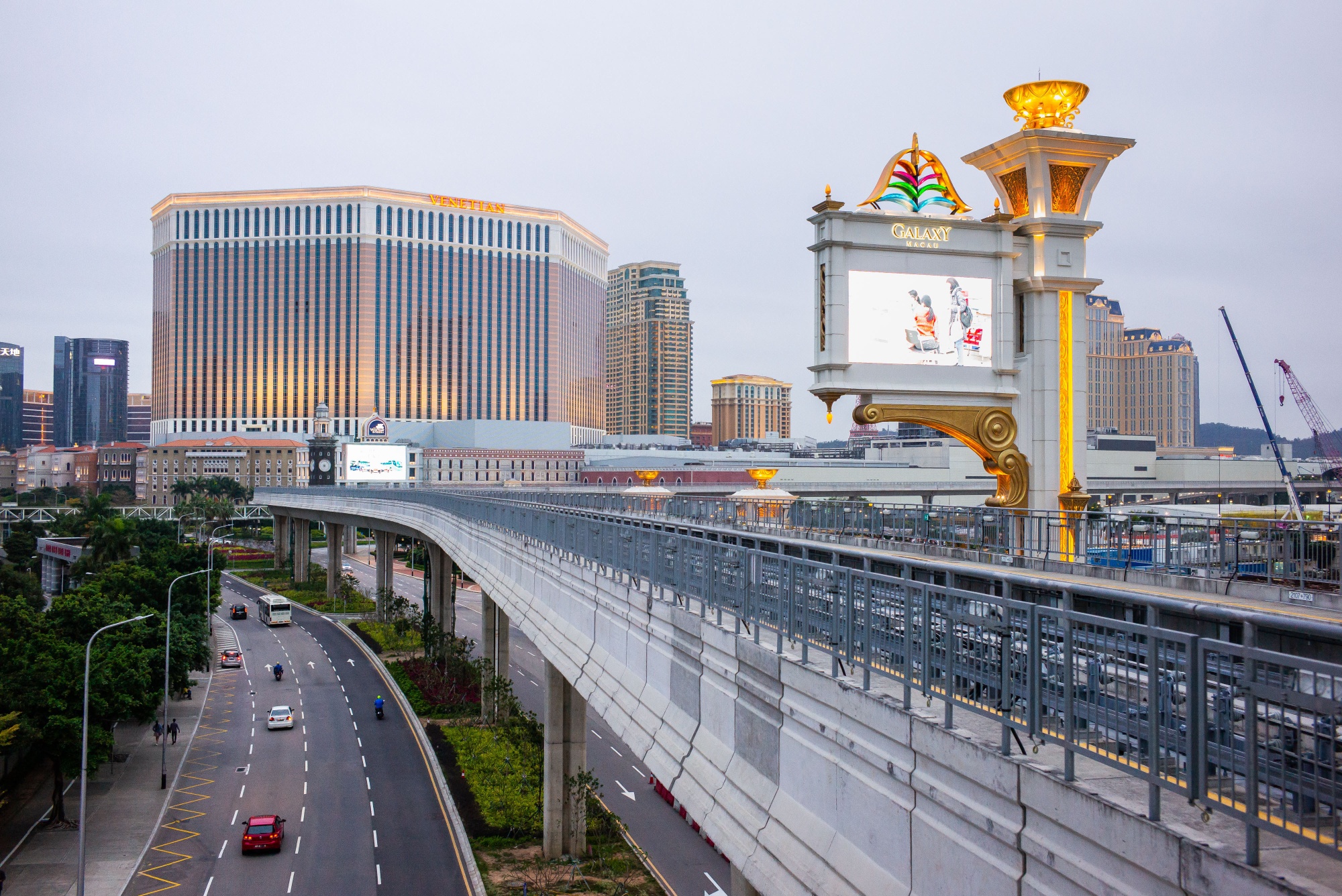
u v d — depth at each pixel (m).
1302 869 5.73
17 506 150.75
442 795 42.91
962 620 8.77
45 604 83.44
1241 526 19.92
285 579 120.69
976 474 103.31
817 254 30.56
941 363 30.50
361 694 62.47
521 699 60.00
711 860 36.06
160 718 56.22
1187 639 6.43
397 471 134.25
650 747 17.69
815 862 11.35
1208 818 6.39
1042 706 8.03
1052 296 31.52
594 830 38.50
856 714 10.46
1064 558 24.50
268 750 49.78
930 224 30.33
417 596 112.75
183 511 157.12
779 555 12.81
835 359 29.56
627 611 20.00
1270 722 6.82
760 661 12.99
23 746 39.38
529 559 32.09
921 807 9.25
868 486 96.56
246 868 34.81
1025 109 32.03
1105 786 7.16
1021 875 7.77
